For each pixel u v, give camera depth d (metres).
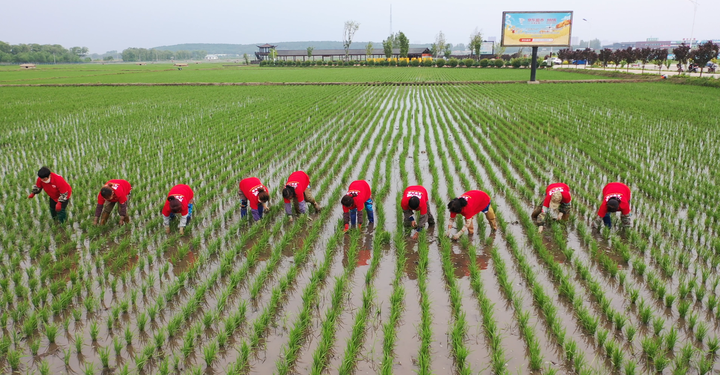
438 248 8.03
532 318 5.98
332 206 10.12
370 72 66.94
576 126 19.06
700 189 10.67
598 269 7.16
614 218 8.98
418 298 6.50
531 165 12.89
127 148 15.84
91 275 7.14
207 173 12.73
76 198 10.45
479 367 5.11
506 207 10.00
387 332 5.41
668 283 6.69
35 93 36.50
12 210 9.64
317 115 22.77
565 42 42.91
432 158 13.73
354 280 7.03
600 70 55.06
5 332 5.72
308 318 5.96
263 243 8.02
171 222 8.98
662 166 12.83
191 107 26.58
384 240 8.25
